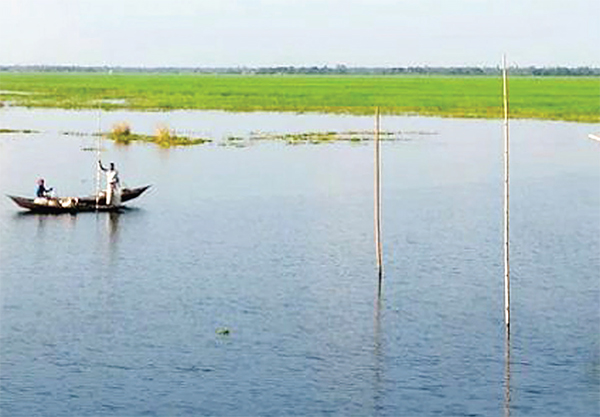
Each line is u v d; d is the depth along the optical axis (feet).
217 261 156.46
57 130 376.48
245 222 190.39
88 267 151.53
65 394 98.94
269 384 101.96
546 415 94.68
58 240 171.22
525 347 113.91
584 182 248.93
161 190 228.84
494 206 212.43
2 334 117.29
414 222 192.44
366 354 111.24
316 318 125.08
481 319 125.18
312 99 591.37
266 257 159.84
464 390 100.63
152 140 339.36
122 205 207.62
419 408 96.07
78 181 242.58
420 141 349.00
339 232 181.47
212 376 104.01
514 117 460.14
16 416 93.66
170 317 125.08
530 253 163.94
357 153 307.37
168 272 148.87
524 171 269.44
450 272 150.10
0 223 185.68
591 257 160.97
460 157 301.02
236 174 256.52
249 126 405.39
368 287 140.77
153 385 101.50
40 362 107.86
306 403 97.09
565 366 107.65
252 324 122.31
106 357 109.50
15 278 143.95
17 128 382.83
